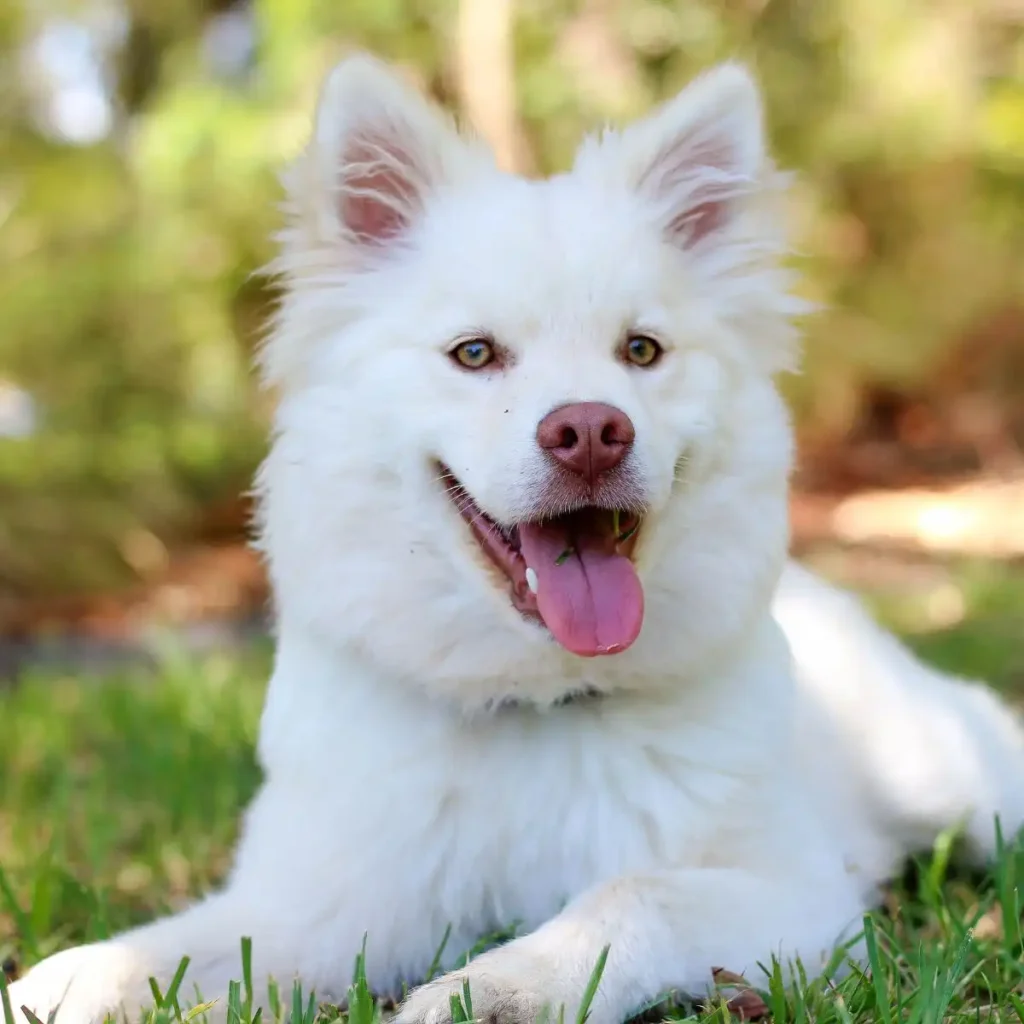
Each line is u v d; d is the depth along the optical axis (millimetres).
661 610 1182
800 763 1257
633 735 1176
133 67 4008
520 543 1175
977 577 2754
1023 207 4402
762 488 1217
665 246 1233
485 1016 1078
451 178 1237
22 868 1359
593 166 1254
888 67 4008
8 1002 1115
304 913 1177
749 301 1257
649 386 1194
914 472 4562
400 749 1174
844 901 1193
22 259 3473
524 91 3254
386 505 1184
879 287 4449
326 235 1225
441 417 1181
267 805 1213
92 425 3451
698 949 1131
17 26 3660
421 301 1198
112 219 3535
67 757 1600
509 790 1172
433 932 1181
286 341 1233
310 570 1199
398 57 3283
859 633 1359
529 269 1187
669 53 3537
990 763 1341
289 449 1214
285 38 3381
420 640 1177
